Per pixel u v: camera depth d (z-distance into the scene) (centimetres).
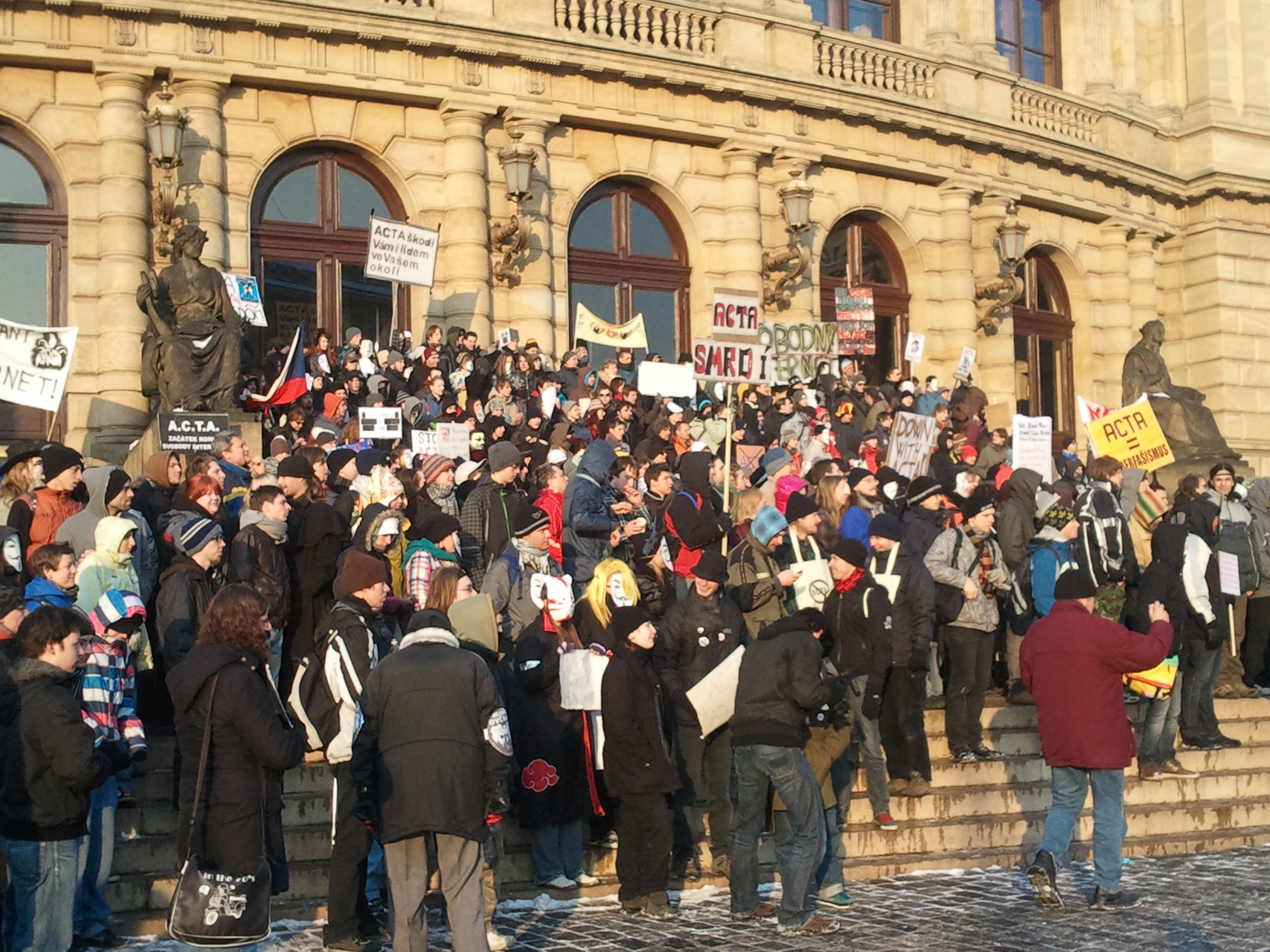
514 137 2242
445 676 822
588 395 2020
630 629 1016
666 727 1146
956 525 1355
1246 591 1658
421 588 1122
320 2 2044
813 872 983
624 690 1005
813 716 1034
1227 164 3194
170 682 777
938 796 1253
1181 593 1419
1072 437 3045
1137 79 3222
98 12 1952
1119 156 3003
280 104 2097
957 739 1327
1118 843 1052
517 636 1120
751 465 1808
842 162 2586
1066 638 1048
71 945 898
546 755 1054
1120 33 3173
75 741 803
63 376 1425
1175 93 3281
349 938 902
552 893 1057
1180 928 994
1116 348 3097
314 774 1116
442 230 2202
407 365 1973
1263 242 3288
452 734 815
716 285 2455
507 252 2212
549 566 1152
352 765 818
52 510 1107
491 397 1927
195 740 773
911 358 2588
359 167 2186
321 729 896
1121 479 1700
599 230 2395
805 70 2494
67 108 1977
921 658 1207
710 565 1089
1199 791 1422
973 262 2789
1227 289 3219
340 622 892
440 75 2173
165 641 1009
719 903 1059
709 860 1147
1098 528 1480
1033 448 1839
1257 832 1374
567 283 2306
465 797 811
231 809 763
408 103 2180
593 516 1329
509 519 1307
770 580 1168
